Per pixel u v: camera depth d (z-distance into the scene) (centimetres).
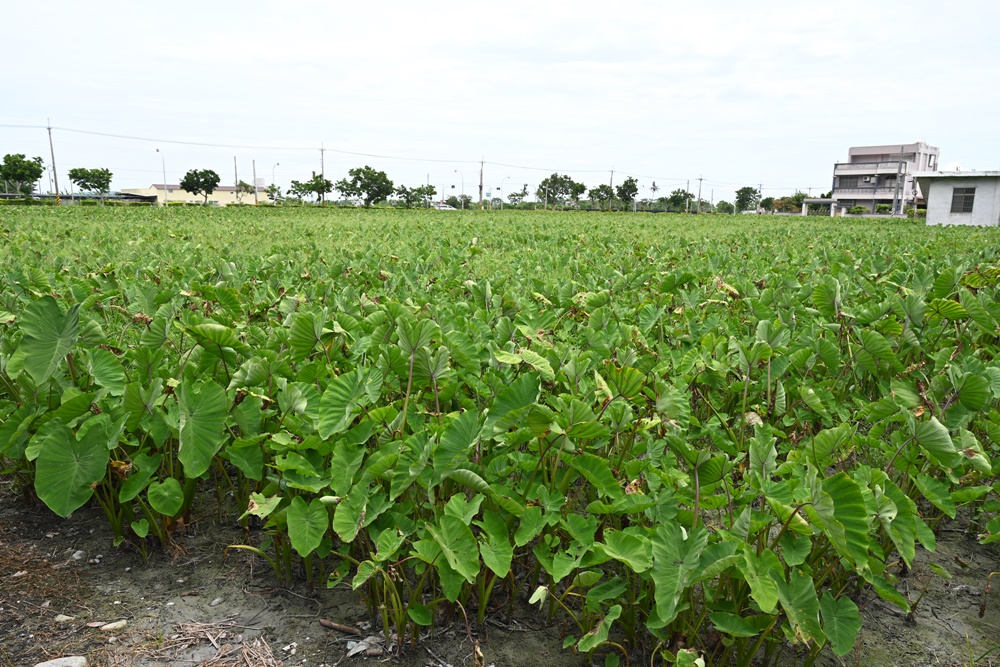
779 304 604
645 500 276
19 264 851
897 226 2703
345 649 283
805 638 229
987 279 666
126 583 324
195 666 272
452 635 291
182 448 308
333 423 307
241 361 398
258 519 375
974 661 281
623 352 381
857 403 445
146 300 514
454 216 3462
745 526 255
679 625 267
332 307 584
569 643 267
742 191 12175
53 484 307
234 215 3059
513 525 309
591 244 1429
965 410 362
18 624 292
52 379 356
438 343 362
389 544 269
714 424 377
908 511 276
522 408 273
